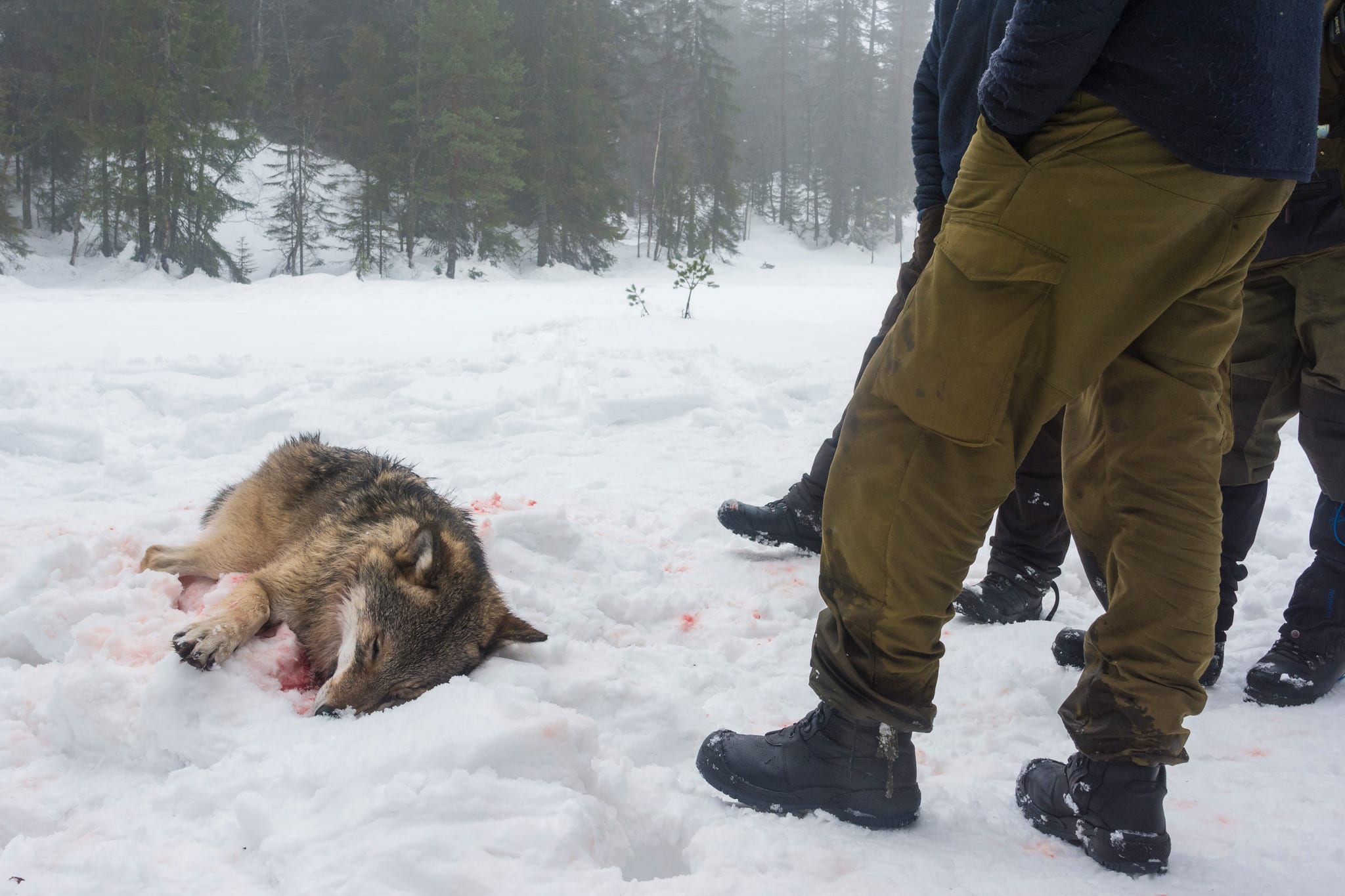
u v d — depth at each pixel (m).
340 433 6.28
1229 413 2.18
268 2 49.38
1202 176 1.71
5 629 2.75
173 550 3.44
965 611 3.65
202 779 2.08
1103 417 2.05
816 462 4.21
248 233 43.16
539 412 7.07
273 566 3.18
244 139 36.19
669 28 61.12
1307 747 2.65
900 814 2.11
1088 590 4.26
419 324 13.48
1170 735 1.91
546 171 45.50
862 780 2.08
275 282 22.59
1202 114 1.67
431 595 2.96
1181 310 1.94
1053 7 1.63
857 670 2.02
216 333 11.26
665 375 8.18
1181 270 1.81
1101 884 1.90
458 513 3.77
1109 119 1.73
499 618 3.12
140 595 2.90
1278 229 2.97
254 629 2.83
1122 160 1.73
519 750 2.18
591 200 46.34
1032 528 3.61
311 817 1.92
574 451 6.10
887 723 2.03
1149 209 1.74
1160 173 1.72
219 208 34.75
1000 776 2.50
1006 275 1.80
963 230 1.85
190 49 35.12
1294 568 4.22
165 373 7.41
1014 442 1.94
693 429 6.87
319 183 44.34
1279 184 1.81
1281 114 1.72
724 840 2.01
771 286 36.75
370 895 1.68
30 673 2.57
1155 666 1.92
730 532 4.64
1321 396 3.03
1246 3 1.66
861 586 1.99
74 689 2.30
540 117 45.69
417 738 2.17
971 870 1.95
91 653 2.62
